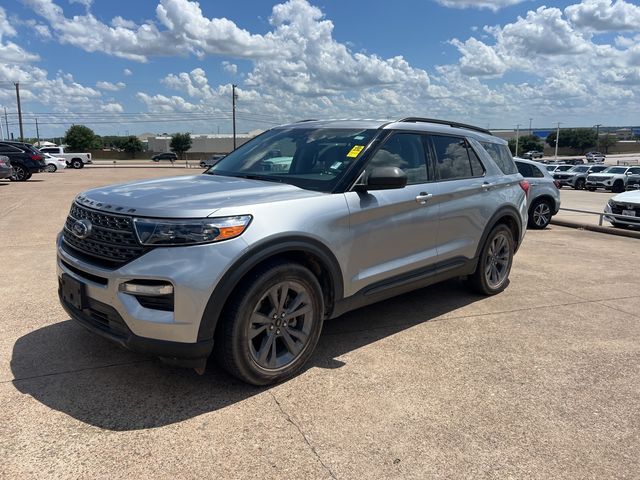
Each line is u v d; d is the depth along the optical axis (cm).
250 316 305
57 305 471
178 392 316
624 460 262
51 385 321
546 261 740
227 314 300
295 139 440
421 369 359
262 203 316
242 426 282
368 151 388
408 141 430
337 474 244
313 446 265
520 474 248
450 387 334
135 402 303
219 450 259
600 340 424
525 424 293
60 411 291
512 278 629
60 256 341
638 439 281
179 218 286
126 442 264
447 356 383
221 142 10888
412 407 307
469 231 484
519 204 554
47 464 245
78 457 250
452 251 466
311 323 343
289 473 244
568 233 1045
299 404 307
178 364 295
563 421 297
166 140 11469
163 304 285
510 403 316
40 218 1016
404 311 487
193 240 284
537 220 1091
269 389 325
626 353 398
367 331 431
